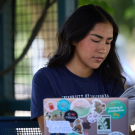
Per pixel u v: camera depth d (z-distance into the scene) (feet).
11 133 13.26
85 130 9.01
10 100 26.45
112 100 9.01
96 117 9.00
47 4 22.88
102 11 12.20
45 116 9.02
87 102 9.01
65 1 22.88
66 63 12.93
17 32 27.50
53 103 9.02
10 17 27.17
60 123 9.01
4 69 26.00
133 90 11.25
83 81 12.55
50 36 26.45
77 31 11.73
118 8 82.02
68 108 9.01
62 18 22.50
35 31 22.99
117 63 13.57
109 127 8.99
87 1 27.17
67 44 12.50
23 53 23.47
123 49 90.99
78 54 12.20
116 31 12.82
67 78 12.48
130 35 90.38
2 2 19.57
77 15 12.10
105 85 13.29
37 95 11.80
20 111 27.12
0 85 26.27
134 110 10.70
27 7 27.07
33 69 27.14
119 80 13.50
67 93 12.26
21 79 27.55
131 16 80.43
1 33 25.91
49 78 12.16
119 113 9.00
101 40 11.50
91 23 11.44
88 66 11.99
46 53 26.68
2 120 13.28
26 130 13.16
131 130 12.29
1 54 26.00
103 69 13.33
